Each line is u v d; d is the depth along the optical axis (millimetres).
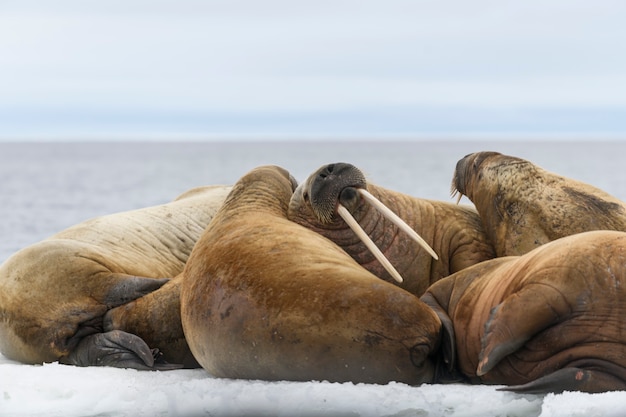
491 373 21078
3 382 23734
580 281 19109
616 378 19078
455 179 32469
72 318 28656
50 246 30266
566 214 28484
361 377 20953
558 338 19312
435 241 29875
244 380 22297
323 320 20859
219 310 22344
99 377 24125
